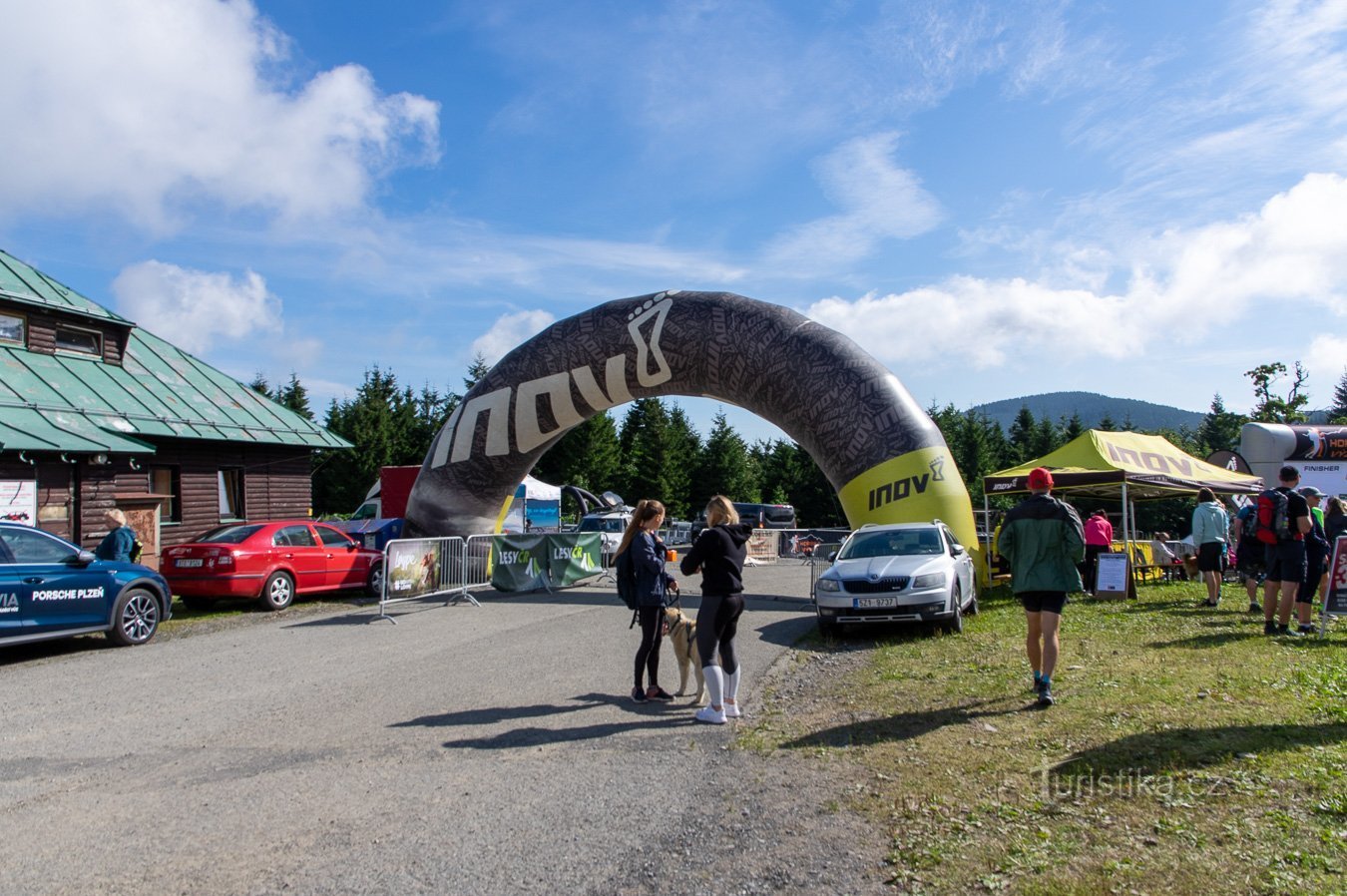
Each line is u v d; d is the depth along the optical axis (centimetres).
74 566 1010
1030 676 744
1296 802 411
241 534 1430
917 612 1041
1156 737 532
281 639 1120
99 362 1919
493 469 1856
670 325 1723
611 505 3675
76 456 1530
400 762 562
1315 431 2306
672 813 459
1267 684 665
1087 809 424
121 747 609
